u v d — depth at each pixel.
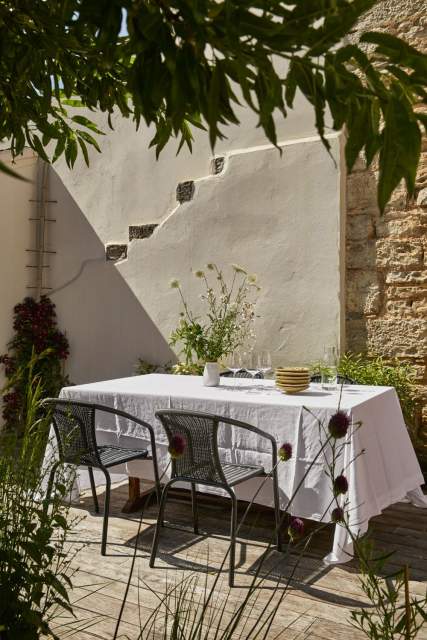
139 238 6.41
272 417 3.50
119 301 6.54
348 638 2.61
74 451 3.65
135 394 4.00
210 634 2.61
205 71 0.87
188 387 4.20
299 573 3.26
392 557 3.51
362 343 5.36
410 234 5.15
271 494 3.54
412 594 2.99
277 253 5.63
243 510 4.27
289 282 5.57
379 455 3.53
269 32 0.79
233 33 0.80
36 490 1.88
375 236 5.29
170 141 6.25
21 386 6.60
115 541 3.74
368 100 0.84
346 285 5.42
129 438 4.04
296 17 0.78
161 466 3.92
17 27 1.26
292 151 5.55
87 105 1.62
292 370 3.84
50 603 1.60
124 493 4.74
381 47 0.80
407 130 0.78
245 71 0.82
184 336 4.38
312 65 0.83
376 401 3.66
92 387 4.27
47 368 6.71
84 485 4.43
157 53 0.89
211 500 4.50
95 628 2.68
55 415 3.63
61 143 1.91
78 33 0.96
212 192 5.96
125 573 3.28
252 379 4.51
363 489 3.22
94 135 6.71
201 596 2.98
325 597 2.99
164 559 3.47
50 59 1.45
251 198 5.77
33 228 6.98
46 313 6.89
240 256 5.83
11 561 1.56
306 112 5.53
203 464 3.10
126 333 6.49
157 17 0.84
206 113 0.85
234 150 5.91
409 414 4.91
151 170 6.39
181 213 6.14
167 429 3.38
